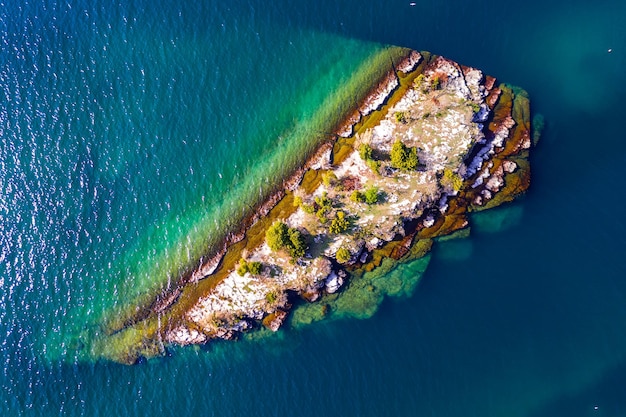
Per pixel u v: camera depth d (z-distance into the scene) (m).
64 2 81.44
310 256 71.94
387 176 72.94
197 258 74.06
